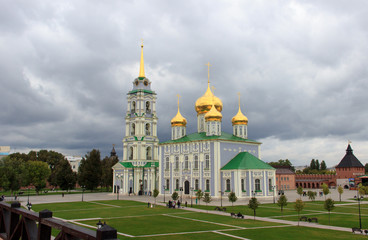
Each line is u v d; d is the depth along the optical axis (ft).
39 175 443.32
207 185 356.59
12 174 377.71
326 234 144.15
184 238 135.33
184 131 424.46
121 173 441.68
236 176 330.75
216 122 376.68
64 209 252.83
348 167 624.18
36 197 392.27
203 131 413.80
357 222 182.19
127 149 453.17
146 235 142.10
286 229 157.58
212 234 144.36
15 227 53.31
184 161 381.81
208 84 420.36
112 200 343.05
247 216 208.54
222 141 358.02
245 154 354.74
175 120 420.36
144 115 447.01
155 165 433.07
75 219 193.98
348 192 500.74
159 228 161.17
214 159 351.25
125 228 161.27
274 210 241.55
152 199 358.23
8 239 53.83
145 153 444.14
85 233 32.65
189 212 232.94
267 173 341.41
